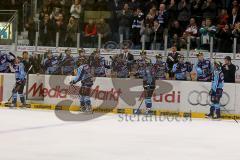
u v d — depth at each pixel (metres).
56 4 48.03
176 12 44.31
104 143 22.16
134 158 18.50
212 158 19.14
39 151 19.34
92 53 41.28
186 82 38.97
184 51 42.06
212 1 44.78
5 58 44.66
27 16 47.81
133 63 40.53
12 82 42.62
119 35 44.44
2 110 38.22
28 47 45.28
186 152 20.45
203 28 42.09
